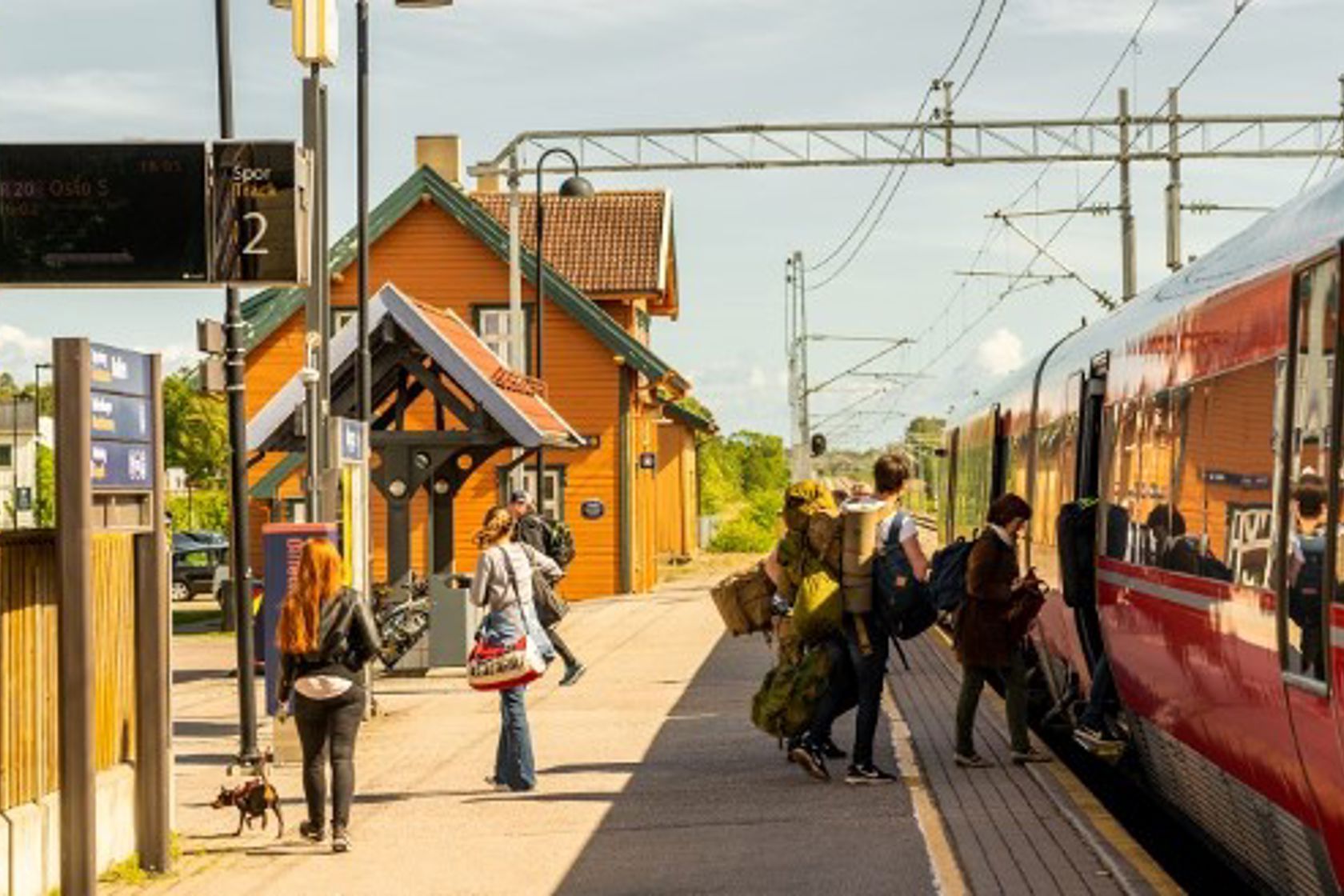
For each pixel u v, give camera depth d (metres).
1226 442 14.20
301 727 17.45
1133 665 18.14
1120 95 52.91
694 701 29.25
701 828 17.66
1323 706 11.02
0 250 16.66
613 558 62.47
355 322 34.72
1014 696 20.59
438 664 34.56
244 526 23.58
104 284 16.61
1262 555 12.71
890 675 31.83
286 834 18.25
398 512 35.19
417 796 20.41
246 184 16.70
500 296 62.06
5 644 14.26
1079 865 14.90
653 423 72.12
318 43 27.56
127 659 16.73
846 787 19.62
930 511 125.31
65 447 14.32
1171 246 45.91
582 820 18.45
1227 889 16.56
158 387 16.42
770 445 186.25
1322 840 11.60
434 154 71.94
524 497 36.56
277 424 34.69
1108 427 20.53
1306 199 13.01
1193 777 15.96
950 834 16.50
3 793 14.24
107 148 16.66
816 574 19.75
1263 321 13.23
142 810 16.41
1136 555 17.92
